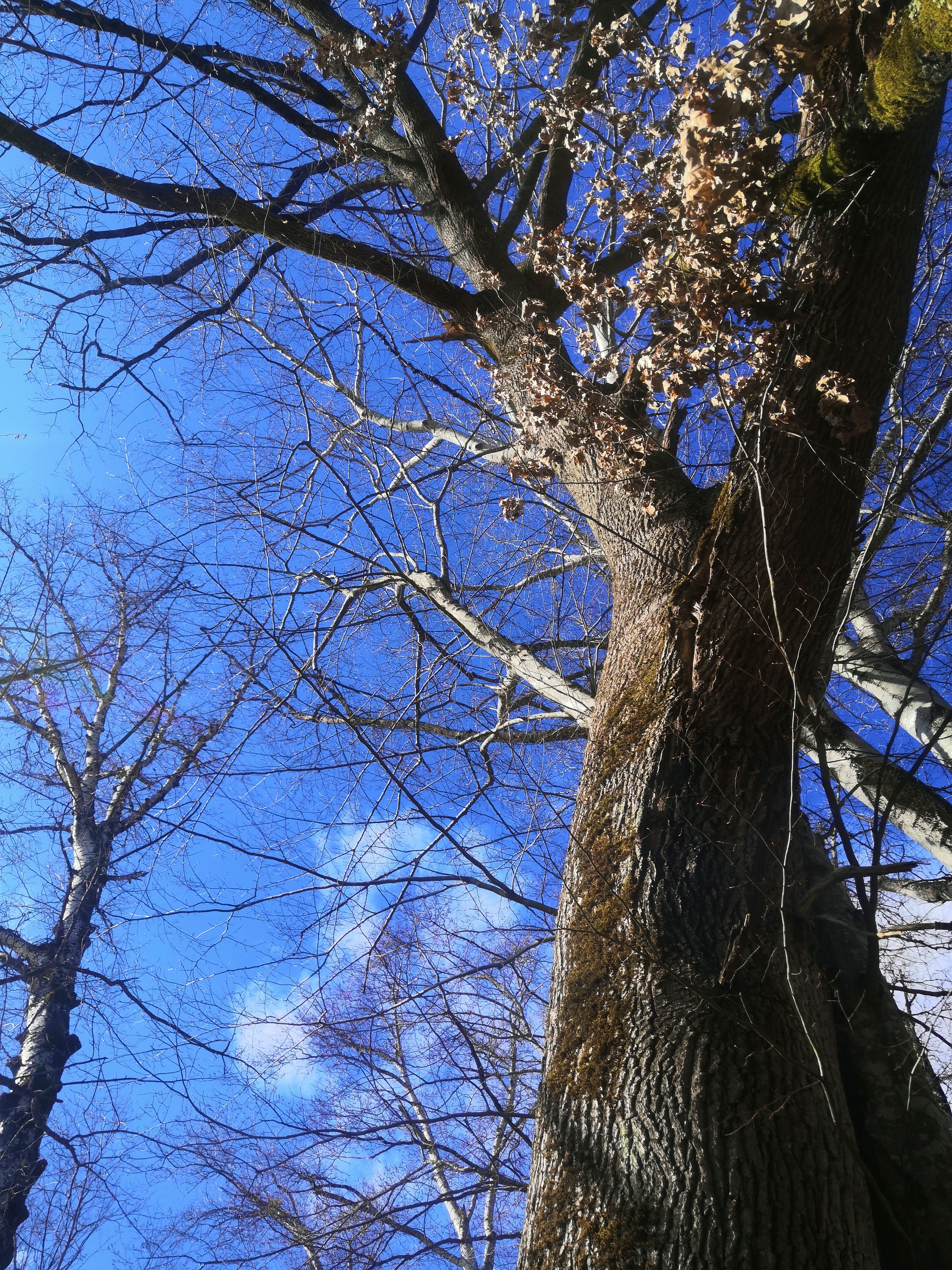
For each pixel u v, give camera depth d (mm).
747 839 3000
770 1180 2314
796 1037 2645
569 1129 2582
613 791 3273
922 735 4438
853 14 3148
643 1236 2264
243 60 4992
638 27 3881
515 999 5766
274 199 4668
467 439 6035
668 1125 2430
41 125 4852
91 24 4824
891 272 3264
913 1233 2605
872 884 2973
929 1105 2848
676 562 3727
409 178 5090
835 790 4242
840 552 3248
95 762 8961
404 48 4875
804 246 3371
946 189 4652
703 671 3277
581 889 3131
